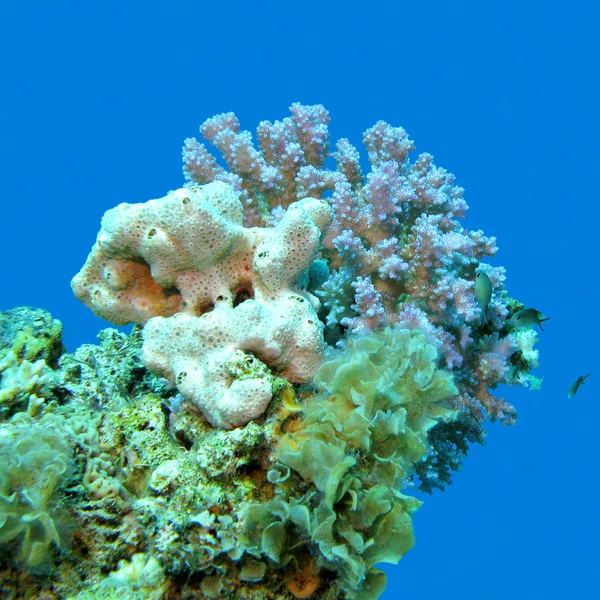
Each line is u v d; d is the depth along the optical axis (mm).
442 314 3686
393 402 2527
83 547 2600
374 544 2371
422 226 3562
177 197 2705
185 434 2830
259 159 4250
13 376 3229
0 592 2426
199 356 2762
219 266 2979
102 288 3158
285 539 2459
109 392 3381
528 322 4277
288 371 2902
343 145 4367
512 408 3961
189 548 2375
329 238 3951
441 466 4109
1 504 2264
